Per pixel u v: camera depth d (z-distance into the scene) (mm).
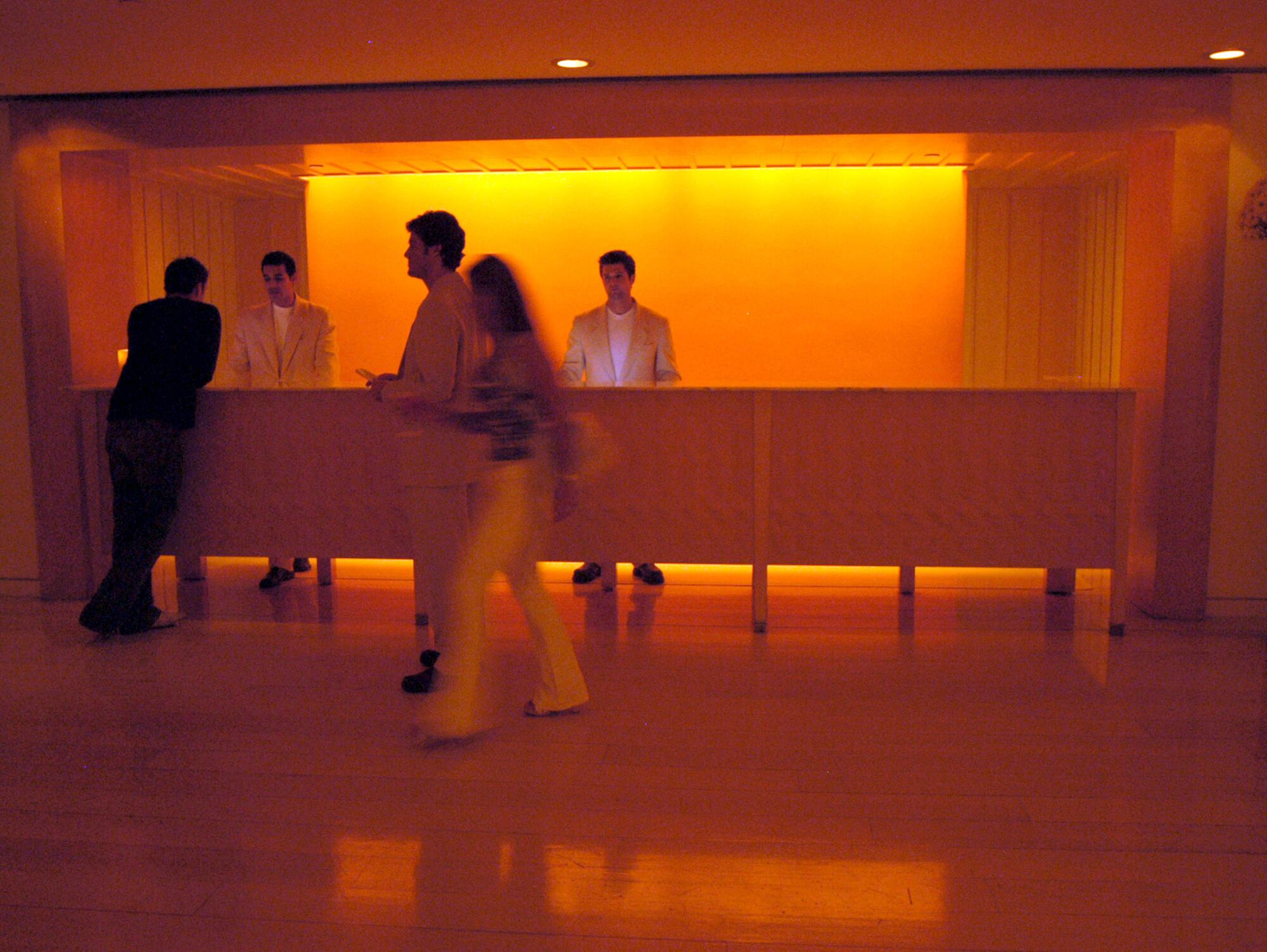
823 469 4820
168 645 4707
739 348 7824
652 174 7723
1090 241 7367
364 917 2467
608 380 5777
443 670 3926
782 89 5141
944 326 7668
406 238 7973
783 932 2398
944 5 3941
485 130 5293
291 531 5078
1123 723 3705
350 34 4340
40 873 2672
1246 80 4984
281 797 3119
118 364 5914
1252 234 4570
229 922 2445
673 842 2828
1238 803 3061
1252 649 4621
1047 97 5035
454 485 3838
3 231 5539
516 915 2473
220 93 5371
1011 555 4824
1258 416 5156
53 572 5645
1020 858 2740
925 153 6191
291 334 5836
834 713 3809
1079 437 4734
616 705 3893
